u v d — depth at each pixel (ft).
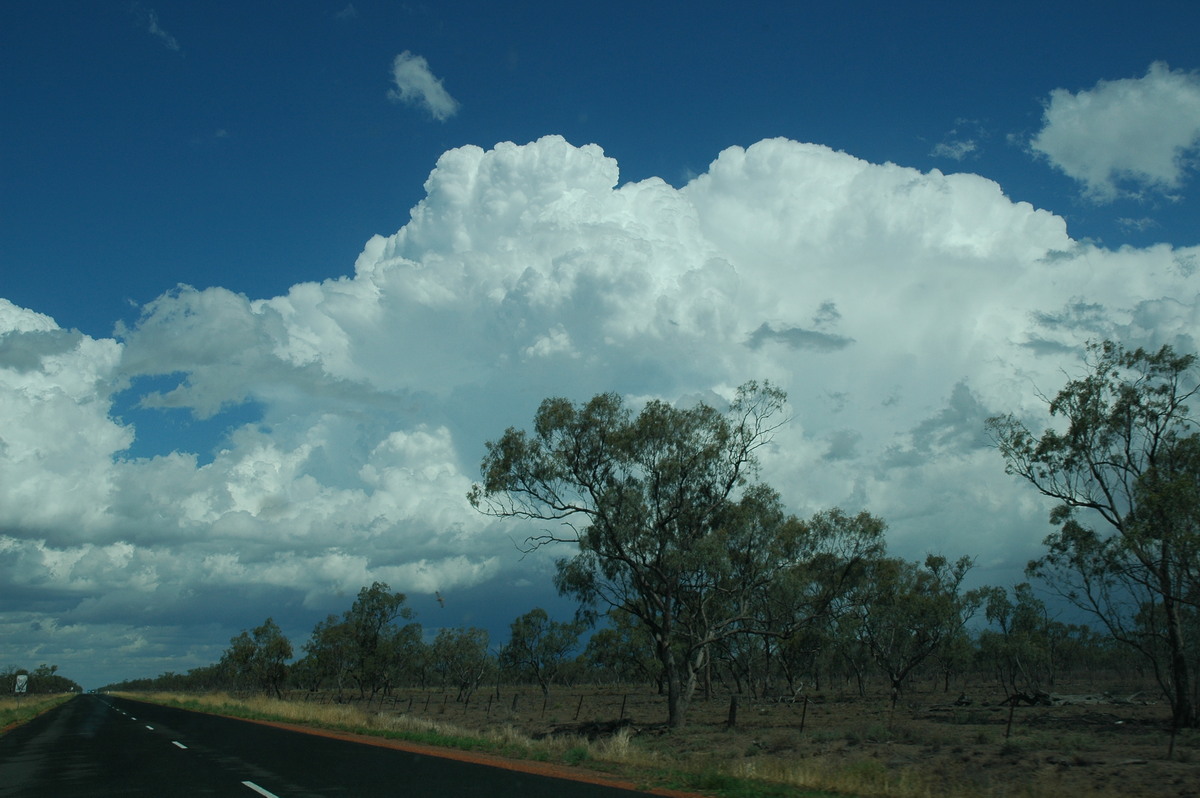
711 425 137.18
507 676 372.58
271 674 289.12
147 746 79.82
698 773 59.52
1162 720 118.93
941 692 246.47
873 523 155.94
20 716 164.04
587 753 71.00
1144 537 104.68
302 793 44.70
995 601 233.55
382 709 207.21
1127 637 118.93
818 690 271.28
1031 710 150.00
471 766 59.62
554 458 135.74
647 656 270.87
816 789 51.93
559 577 139.54
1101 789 56.29
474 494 137.08
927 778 66.18
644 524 135.44
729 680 314.76
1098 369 116.78
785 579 139.23
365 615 300.20
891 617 193.88
